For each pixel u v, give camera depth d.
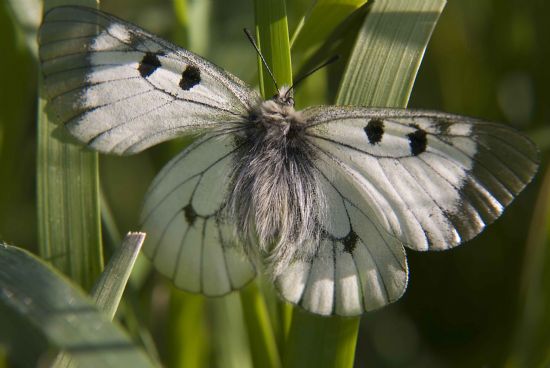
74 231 0.28
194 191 0.28
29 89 0.30
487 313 0.31
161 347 0.31
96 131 0.27
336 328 0.27
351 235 0.27
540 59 0.32
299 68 0.29
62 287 0.25
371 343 0.32
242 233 0.28
